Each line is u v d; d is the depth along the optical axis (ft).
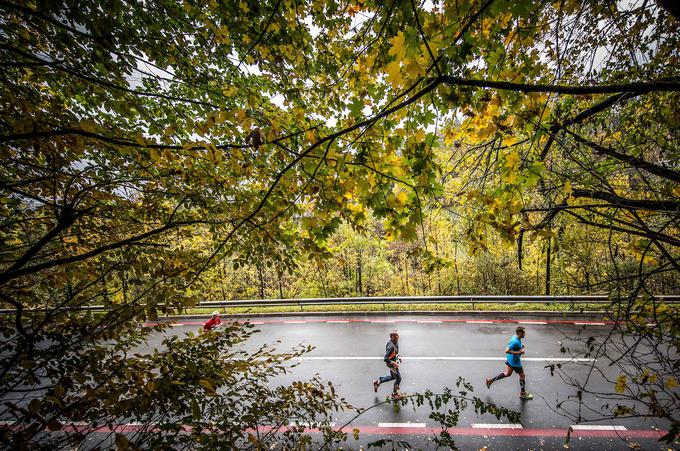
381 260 59.77
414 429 17.79
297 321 36.40
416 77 4.71
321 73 12.89
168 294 8.32
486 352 26.68
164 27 10.46
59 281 9.01
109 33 7.82
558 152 9.77
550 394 20.54
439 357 26.12
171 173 9.56
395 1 5.59
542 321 32.73
